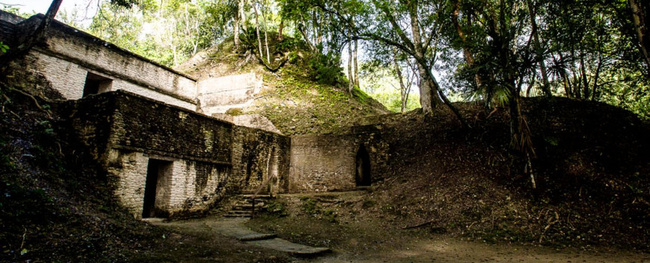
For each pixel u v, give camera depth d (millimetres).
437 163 13062
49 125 9398
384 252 7734
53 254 4676
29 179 6688
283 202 12047
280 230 9484
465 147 13242
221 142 12734
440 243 8570
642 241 8086
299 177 15094
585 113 13445
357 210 11555
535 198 10125
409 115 16906
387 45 13938
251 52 25703
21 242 4641
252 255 6586
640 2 7406
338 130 16781
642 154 11359
